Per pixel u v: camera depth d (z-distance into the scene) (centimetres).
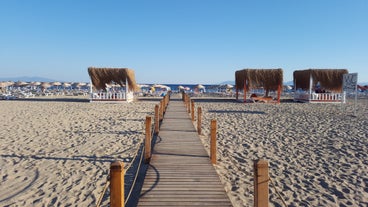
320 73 2798
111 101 2753
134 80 2936
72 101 2955
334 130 1223
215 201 464
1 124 1360
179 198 475
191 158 721
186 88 6019
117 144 939
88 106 2372
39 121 1462
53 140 1000
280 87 2781
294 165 723
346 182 606
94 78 2755
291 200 519
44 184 589
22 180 612
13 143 951
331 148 897
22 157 784
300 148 898
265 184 304
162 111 1577
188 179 566
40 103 2670
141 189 514
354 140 1012
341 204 503
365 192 554
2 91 4616
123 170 331
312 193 550
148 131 709
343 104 2698
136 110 2059
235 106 2439
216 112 1931
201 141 928
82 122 1432
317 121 1503
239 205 491
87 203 502
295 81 3184
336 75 2777
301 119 1581
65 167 699
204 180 560
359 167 706
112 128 1251
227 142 977
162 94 4178
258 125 1359
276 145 938
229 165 718
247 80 2803
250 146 921
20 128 1249
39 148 884
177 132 1090
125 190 559
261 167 303
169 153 771
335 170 684
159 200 466
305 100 2912
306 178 631
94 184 589
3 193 546
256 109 2161
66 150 861
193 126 1241
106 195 536
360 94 4691
